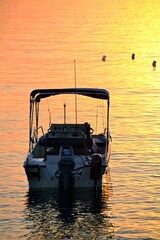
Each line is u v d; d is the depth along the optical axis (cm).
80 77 6669
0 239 2759
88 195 3275
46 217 3006
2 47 8812
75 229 2878
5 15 13100
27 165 3266
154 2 16062
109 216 3014
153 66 7431
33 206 3131
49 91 3697
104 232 2842
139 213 3047
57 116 5019
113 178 3522
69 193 3275
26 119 4881
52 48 8688
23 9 14400
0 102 5472
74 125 3659
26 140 4272
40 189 3309
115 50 8550
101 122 4834
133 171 3644
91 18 12388
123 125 4728
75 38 9619
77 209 3108
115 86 6212
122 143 4222
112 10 14088
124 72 7031
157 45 9025
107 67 7331
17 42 9262
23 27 10969
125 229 2878
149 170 3653
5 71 7012
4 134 4425
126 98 5662
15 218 2989
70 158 3269
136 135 4434
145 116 5000
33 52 8356
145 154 3966
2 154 3959
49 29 10656
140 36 9906
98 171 3244
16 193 3300
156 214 3034
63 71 7019
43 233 2828
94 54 8219
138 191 3328
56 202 3184
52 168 3309
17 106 5319
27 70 7069
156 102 5506
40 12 13688
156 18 12538
